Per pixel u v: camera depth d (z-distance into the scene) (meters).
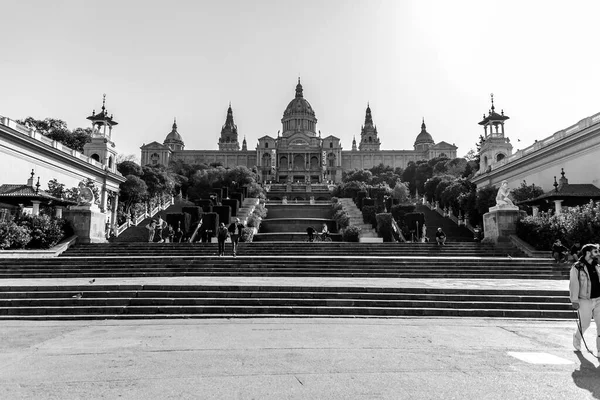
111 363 7.67
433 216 65.56
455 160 113.50
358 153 179.62
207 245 29.22
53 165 50.94
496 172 61.81
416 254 26.95
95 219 30.84
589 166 42.56
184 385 6.43
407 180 136.88
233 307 13.44
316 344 9.22
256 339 9.74
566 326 11.59
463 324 11.85
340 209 62.38
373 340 9.64
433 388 6.29
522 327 11.40
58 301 13.71
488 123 72.00
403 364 7.60
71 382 6.57
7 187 37.72
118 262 22.02
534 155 51.50
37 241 26.89
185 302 13.83
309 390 6.20
